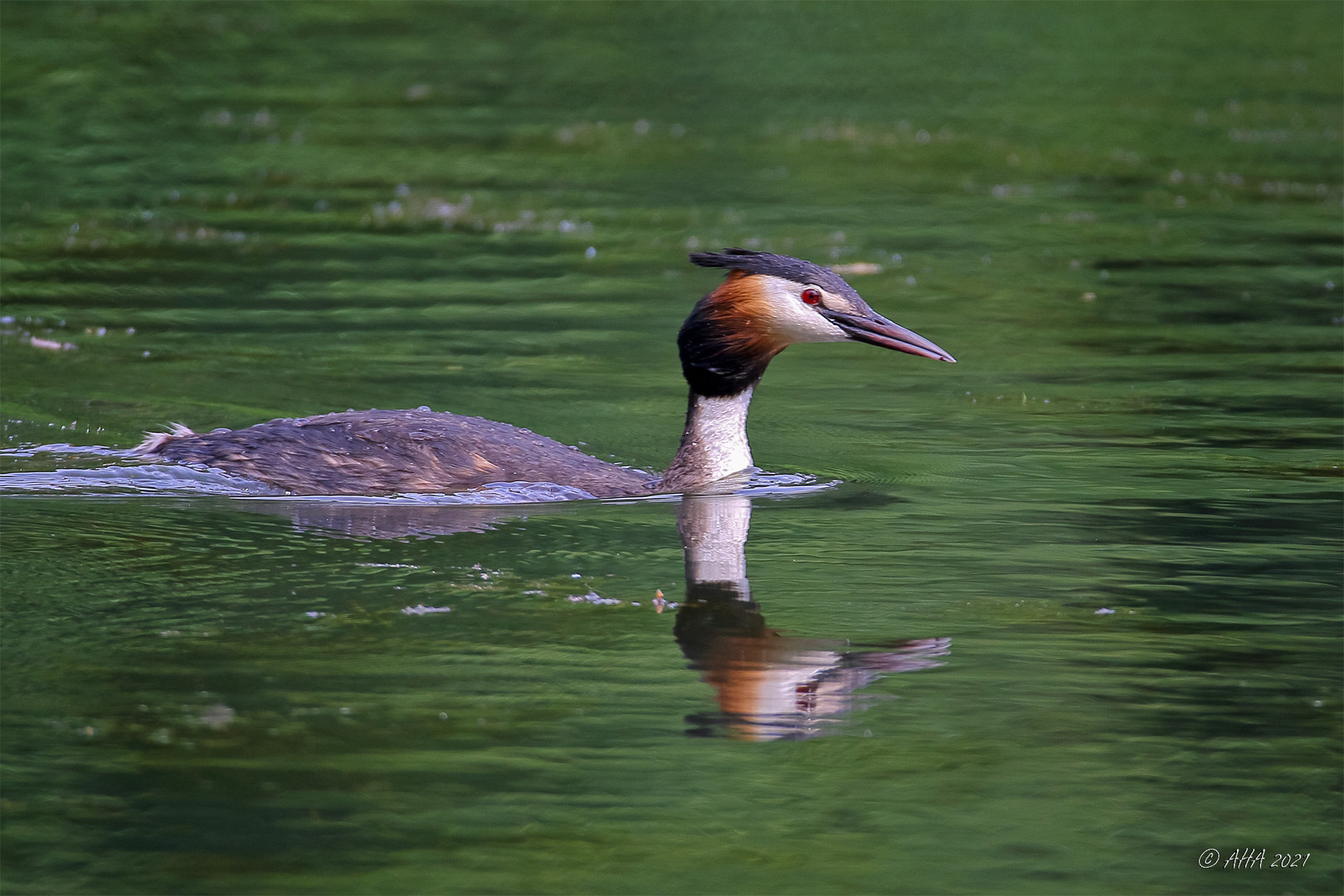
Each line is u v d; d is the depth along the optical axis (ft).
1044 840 27.32
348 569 38.58
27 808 27.35
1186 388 59.47
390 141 103.30
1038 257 80.64
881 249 81.35
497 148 102.47
